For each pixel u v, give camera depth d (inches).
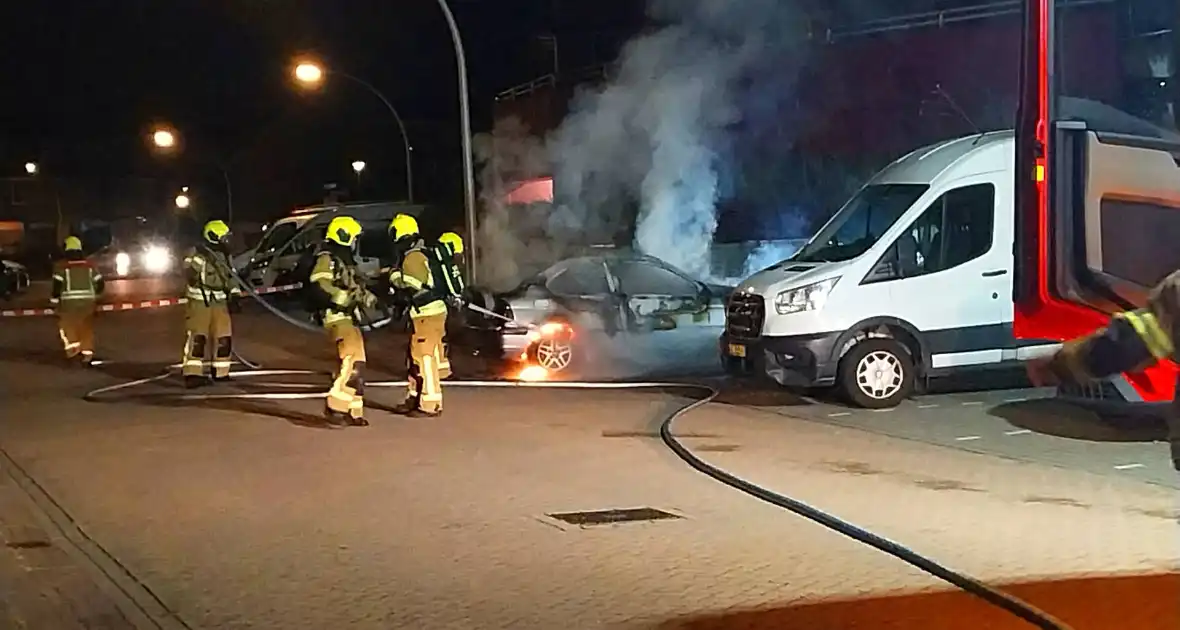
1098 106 410.6
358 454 433.1
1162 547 293.0
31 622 250.8
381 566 287.7
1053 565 278.2
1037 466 394.0
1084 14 621.0
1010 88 814.5
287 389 620.4
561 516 334.3
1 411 559.5
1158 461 398.9
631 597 259.1
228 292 649.6
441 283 523.2
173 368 725.9
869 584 265.1
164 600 264.2
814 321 510.9
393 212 1160.8
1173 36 563.5
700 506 344.2
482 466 407.5
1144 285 403.2
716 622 241.1
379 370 709.3
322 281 495.8
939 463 401.1
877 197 541.6
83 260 759.7
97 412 549.3
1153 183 406.6
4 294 1638.8
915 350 521.0
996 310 520.1
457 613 250.7
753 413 512.4
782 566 280.8
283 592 268.2
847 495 355.3
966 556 287.0
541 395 578.9
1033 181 402.6
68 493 377.4
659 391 584.4
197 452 442.9
